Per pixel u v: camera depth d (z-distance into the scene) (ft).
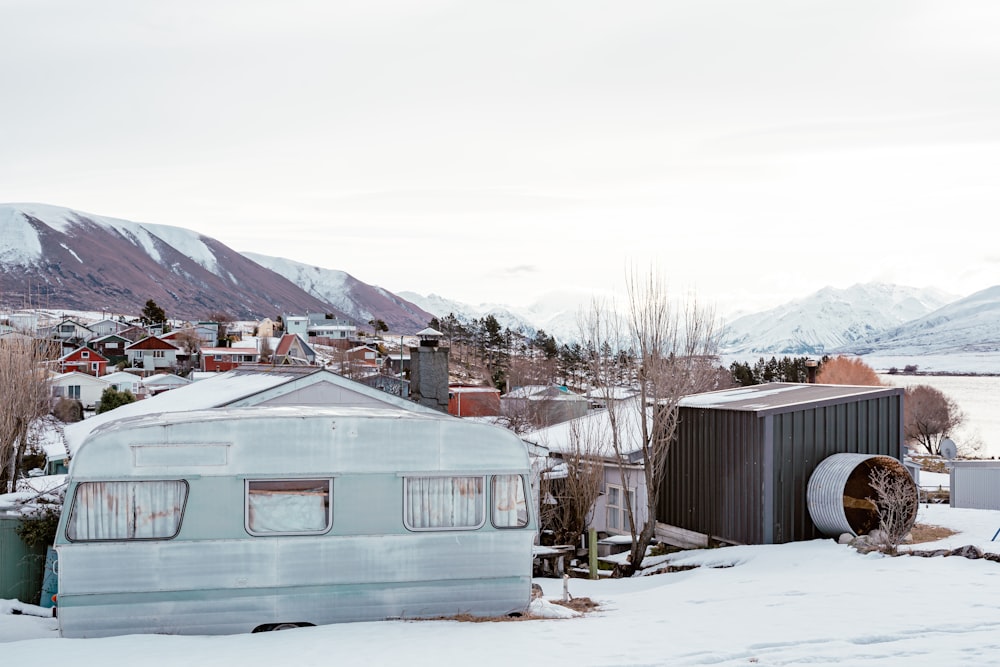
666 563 61.31
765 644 32.60
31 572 45.34
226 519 37.24
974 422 402.52
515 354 356.18
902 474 58.03
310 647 33.19
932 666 29.07
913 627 34.30
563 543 69.41
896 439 65.98
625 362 66.59
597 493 70.64
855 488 58.70
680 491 68.64
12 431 87.15
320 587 38.19
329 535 38.29
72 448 61.57
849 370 269.23
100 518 36.01
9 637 37.76
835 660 30.30
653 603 44.11
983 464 86.89
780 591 43.68
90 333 422.41
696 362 64.64
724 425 63.77
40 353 106.93
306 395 62.18
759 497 60.29
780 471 60.64
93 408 230.68
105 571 35.88
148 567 36.29
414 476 39.42
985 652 30.66
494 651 32.37
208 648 33.19
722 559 57.41
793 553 55.57
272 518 37.83
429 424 39.73
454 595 39.81
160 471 36.60
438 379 73.82
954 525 64.80
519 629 36.52
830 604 39.45
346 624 37.70
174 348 359.05
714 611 39.88
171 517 36.76
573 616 40.57
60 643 33.94
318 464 38.37
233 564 37.22
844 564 50.34
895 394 65.82
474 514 40.16
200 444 37.06
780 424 60.80
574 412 128.88
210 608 36.91
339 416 38.75
